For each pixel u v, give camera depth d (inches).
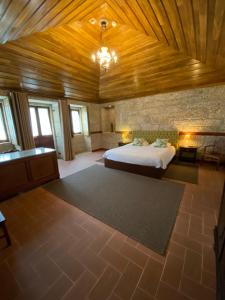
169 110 190.5
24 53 102.2
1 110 164.6
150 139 207.8
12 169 104.6
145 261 54.5
